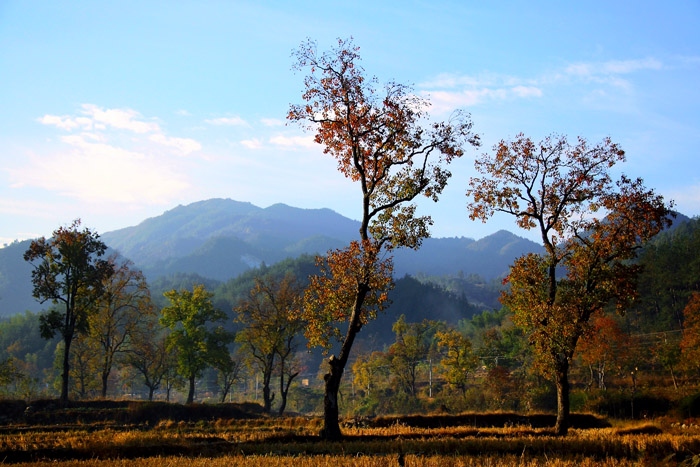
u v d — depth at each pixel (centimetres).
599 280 3134
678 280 11394
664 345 7238
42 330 5338
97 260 5744
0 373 6519
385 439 2572
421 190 2867
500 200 3375
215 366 6931
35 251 5406
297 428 3484
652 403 4838
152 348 7738
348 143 2873
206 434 2888
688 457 1597
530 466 1543
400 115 2811
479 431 2872
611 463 1591
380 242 2858
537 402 6406
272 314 6081
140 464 1744
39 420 4331
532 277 3247
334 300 2691
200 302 6838
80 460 1928
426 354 9662
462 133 2866
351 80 2783
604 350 6644
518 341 8962
